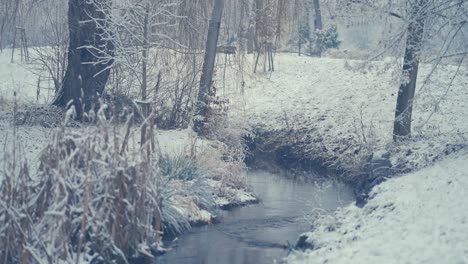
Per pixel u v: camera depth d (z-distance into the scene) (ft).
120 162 35.04
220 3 73.51
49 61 83.87
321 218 41.91
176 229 41.98
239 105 89.10
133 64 68.39
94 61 65.51
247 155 80.12
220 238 41.55
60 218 31.32
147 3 62.08
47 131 56.08
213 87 75.10
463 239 30.22
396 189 42.60
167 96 74.43
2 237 30.55
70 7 66.03
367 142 67.67
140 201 35.70
